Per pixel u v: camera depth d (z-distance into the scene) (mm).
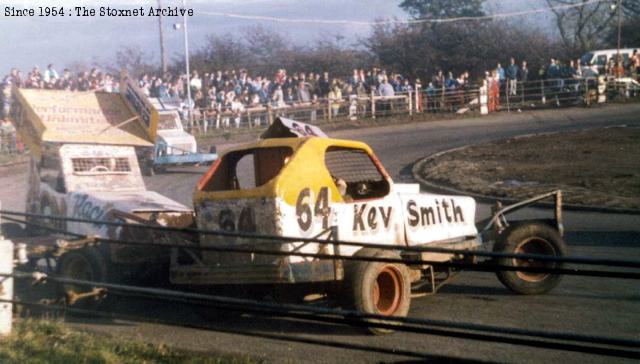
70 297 9766
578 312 9602
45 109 12820
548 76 42281
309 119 38406
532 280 10727
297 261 8758
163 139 27531
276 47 58344
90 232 11078
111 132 13086
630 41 63312
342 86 40375
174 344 8586
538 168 24250
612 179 21500
